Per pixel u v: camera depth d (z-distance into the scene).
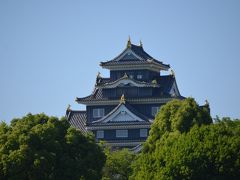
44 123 195.12
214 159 181.88
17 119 196.38
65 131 194.12
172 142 190.75
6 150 186.00
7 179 183.88
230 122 194.62
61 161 187.62
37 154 184.25
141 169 190.88
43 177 184.50
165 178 184.00
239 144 182.62
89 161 191.38
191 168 181.88
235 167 181.50
